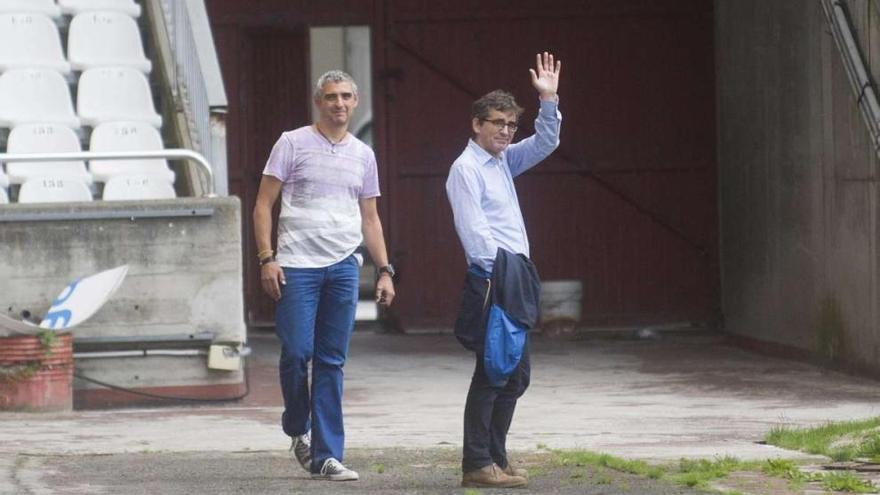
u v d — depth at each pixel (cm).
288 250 2930
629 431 3850
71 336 4253
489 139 2802
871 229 5225
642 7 7381
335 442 2956
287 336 2928
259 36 7400
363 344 6906
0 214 4322
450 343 6925
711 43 7362
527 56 7400
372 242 3014
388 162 7412
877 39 5069
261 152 7400
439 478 2977
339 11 7350
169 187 5238
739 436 3725
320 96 2942
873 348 5253
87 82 5506
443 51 7406
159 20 5856
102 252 4384
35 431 3762
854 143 5353
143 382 4431
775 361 6094
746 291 6762
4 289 4331
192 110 5134
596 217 7406
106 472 3036
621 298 7394
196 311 4441
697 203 7381
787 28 6088
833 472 2992
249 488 2828
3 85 5491
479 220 2777
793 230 6078
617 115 7406
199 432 3756
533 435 3750
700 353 6494
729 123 7031
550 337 7194
